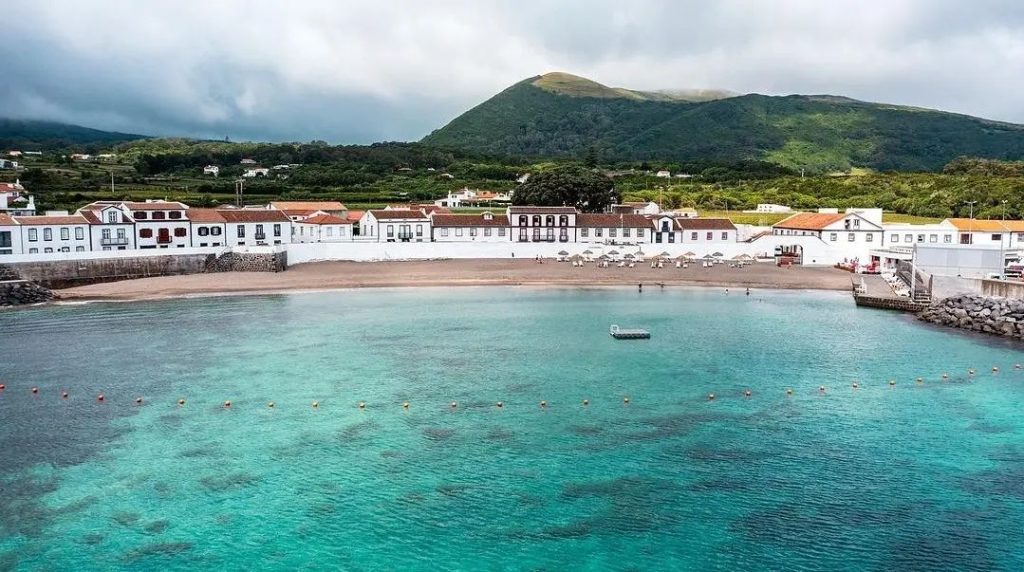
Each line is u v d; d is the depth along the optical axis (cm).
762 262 15300
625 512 4072
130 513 4078
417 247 15188
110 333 8338
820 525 3922
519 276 13300
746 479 4478
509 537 3822
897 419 5556
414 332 8556
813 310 10162
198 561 3625
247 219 14650
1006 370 6925
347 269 13750
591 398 6072
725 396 6134
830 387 6388
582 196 19500
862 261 14862
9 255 10881
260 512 4094
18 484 4409
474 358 7356
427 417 5600
